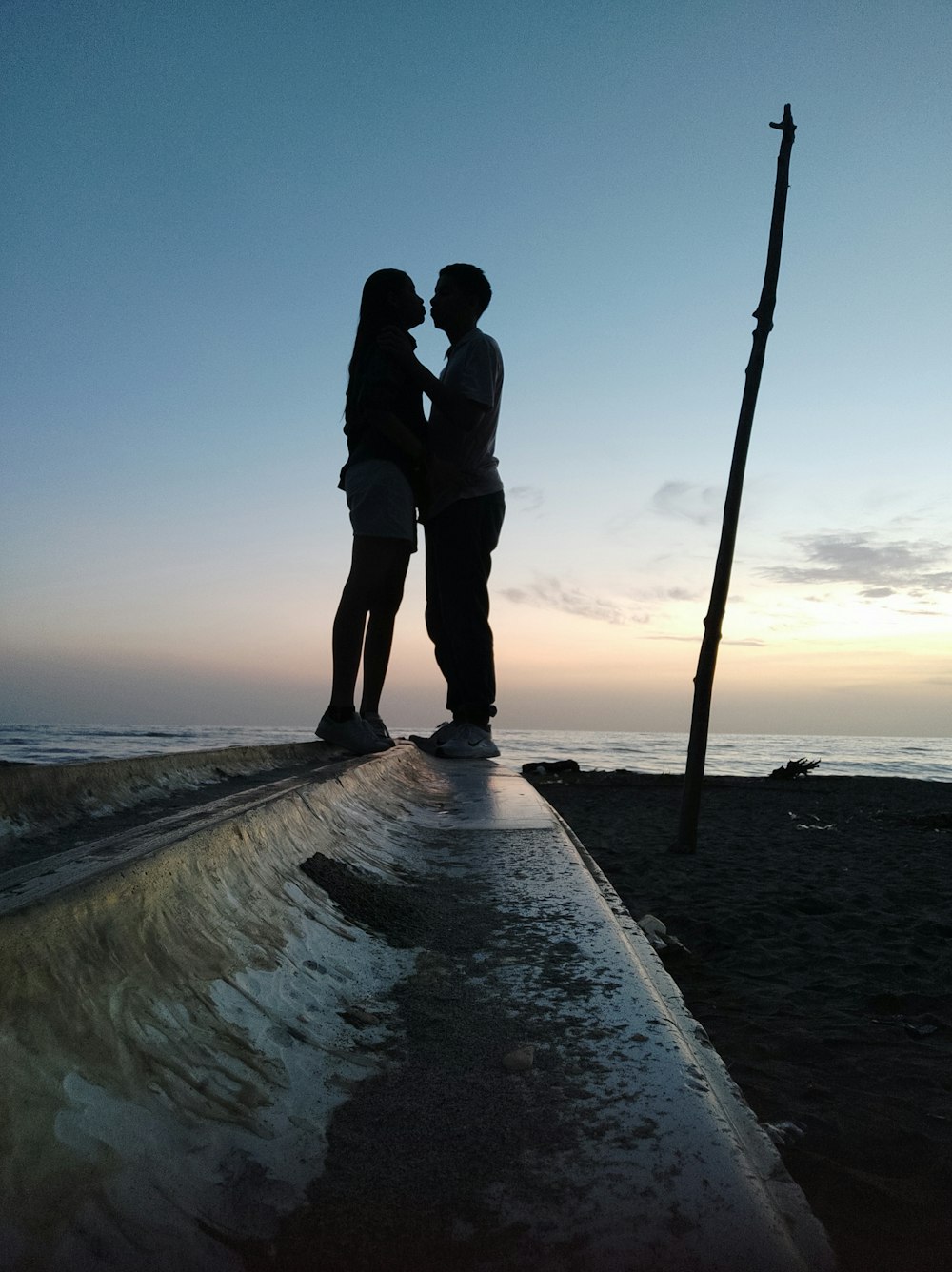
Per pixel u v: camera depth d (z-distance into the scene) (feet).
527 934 5.37
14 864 5.30
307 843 6.02
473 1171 2.76
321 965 4.33
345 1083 3.31
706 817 24.59
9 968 2.52
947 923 11.14
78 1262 2.08
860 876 14.83
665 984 4.65
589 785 35.12
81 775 7.23
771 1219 2.57
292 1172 2.67
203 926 3.76
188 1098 2.77
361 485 14.05
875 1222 3.99
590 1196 2.64
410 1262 2.35
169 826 4.52
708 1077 3.60
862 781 40.88
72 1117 2.38
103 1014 2.79
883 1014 7.58
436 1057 3.60
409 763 13.75
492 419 16.40
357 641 14.21
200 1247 2.29
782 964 9.37
